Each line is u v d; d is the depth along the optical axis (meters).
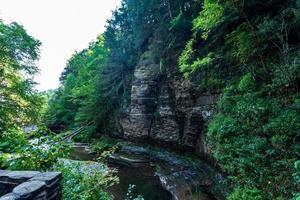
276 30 9.22
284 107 8.15
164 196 12.10
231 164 9.17
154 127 22.25
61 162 5.91
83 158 20.89
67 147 5.36
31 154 4.71
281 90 8.68
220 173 12.43
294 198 5.56
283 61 9.38
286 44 9.08
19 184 3.39
